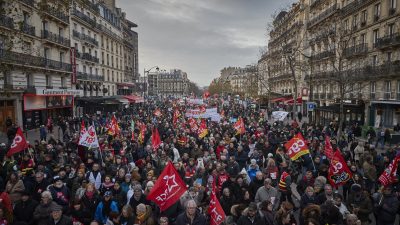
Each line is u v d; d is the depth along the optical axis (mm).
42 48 34219
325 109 36094
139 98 62125
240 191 8945
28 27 30531
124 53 71312
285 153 14164
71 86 41438
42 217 7141
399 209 8344
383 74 31203
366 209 7949
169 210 7926
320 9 49312
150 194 7316
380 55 32844
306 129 23375
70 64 40375
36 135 29031
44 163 11836
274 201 8305
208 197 8828
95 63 51406
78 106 43500
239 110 47156
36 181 9297
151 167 11016
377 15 33594
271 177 10672
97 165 10305
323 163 11305
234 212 7535
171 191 7375
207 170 11070
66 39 39688
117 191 8805
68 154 14750
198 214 6801
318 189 8328
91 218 8031
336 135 25062
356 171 11062
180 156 15078
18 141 11820
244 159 13523
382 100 30844
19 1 28547
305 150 11406
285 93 65312
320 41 46156
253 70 77562
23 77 30219
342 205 7820
